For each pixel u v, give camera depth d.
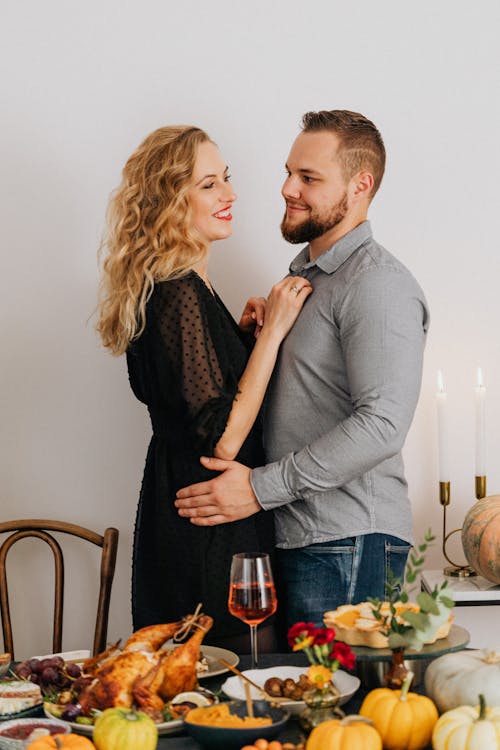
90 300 2.77
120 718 1.30
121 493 2.80
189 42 2.75
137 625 2.27
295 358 2.25
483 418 2.60
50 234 2.75
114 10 2.74
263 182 2.77
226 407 2.14
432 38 2.78
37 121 2.74
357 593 2.22
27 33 2.73
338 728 1.30
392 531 2.26
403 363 2.11
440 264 2.80
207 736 1.32
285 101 2.77
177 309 2.15
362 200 2.29
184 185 2.19
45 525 2.63
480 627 2.40
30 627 2.80
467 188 2.79
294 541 2.26
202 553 2.19
